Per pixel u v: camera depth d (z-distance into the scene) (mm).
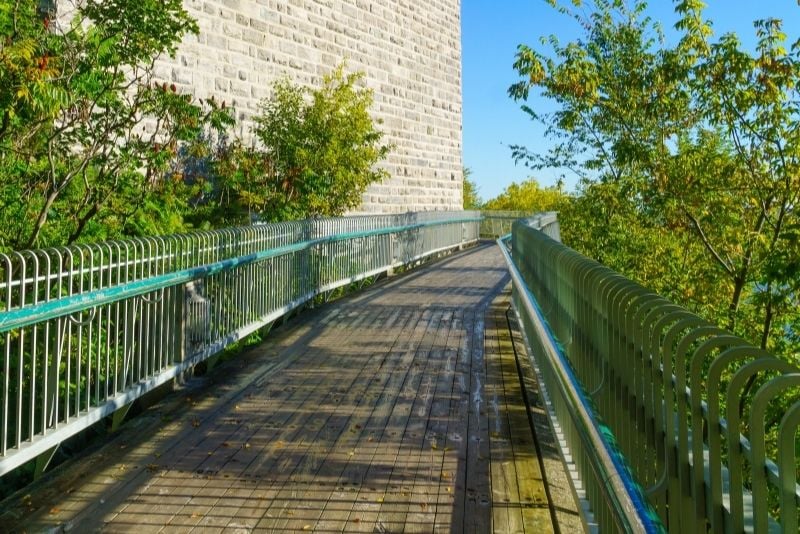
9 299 3906
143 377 5711
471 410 5918
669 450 2443
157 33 7426
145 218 8250
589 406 3043
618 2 11867
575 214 14758
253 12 13891
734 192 9805
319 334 9016
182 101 8320
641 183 10836
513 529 3832
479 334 9086
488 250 22562
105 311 5570
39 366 5023
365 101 15062
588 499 3602
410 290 13070
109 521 3896
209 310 6938
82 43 7219
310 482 4426
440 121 22688
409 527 3846
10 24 6379
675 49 10172
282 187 13117
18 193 6988
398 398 6254
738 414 1914
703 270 10633
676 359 2367
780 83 8727
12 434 4844
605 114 12000
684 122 10578
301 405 6039
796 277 7680
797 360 9320
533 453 4941
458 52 23859
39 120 6824
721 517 2055
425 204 21906
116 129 7953
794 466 1628
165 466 4676
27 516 3959
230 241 7477
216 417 5703
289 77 14984
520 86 11484
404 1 20125
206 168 12391
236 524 3867
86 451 4957
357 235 12867
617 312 3191
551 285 5445
